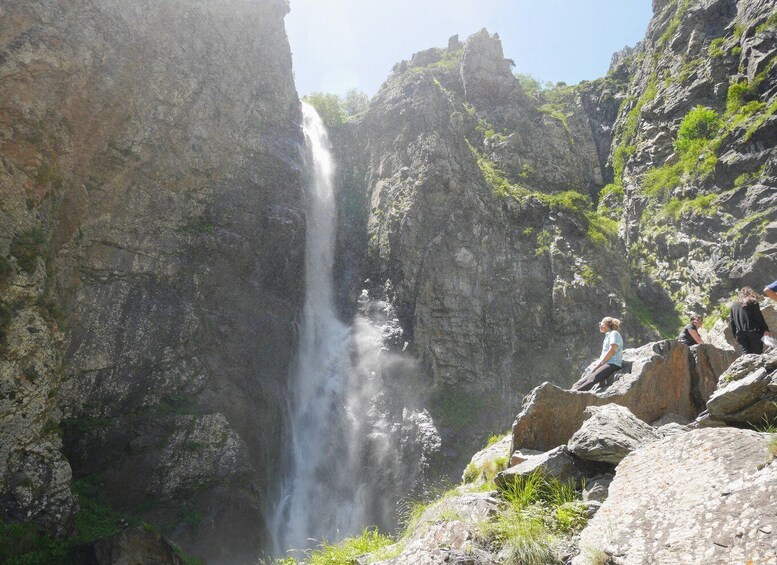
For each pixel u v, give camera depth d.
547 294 35.53
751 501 3.60
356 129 44.06
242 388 26.70
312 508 27.52
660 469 4.53
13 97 19.16
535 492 5.59
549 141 46.00
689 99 41.09
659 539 3.84
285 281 31.03
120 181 24.34
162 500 21.61
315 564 7.42
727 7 43.25
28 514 15.70
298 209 33.12
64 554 15.21
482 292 34.72
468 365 32.53
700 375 8.95
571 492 5.59
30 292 17.16
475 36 50.00
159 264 25.44
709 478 4.06
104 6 23.86
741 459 4.04
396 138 40.91
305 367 31.61
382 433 30.20
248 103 32.75
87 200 22.91
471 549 4.64
